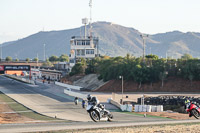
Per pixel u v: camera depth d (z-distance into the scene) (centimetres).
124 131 2830
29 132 2792
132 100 10438
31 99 11112
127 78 13988
